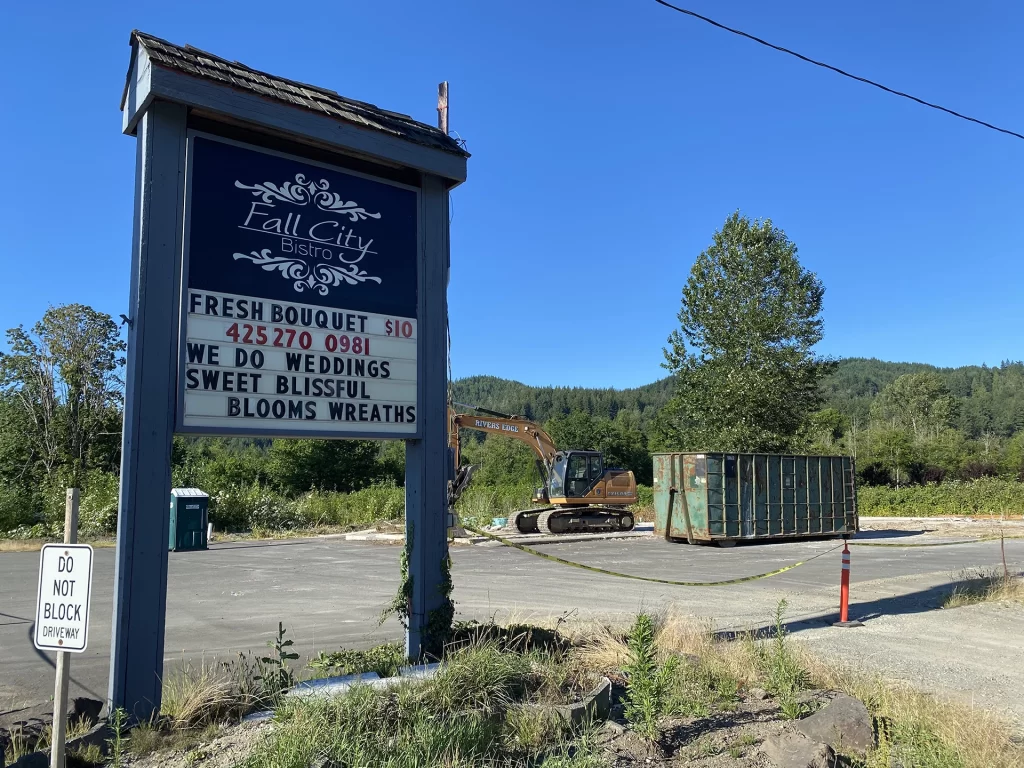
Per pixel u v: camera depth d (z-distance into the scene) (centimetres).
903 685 699
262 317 598
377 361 663
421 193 712
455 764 418
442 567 688
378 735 438
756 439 3209
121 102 605
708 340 3391
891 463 6019
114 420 4159
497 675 545
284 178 625
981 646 891
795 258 3359
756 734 511
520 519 2650
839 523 2420
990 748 506
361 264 664
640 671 519
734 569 1639
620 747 480
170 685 578
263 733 465
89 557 365
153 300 545
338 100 667
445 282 720
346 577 1509
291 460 4988
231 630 953
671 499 2300
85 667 787
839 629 977
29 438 3884
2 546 2212
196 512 2200
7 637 938
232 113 577
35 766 421
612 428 6925
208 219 579
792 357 3259
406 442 701
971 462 6038
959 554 2055
